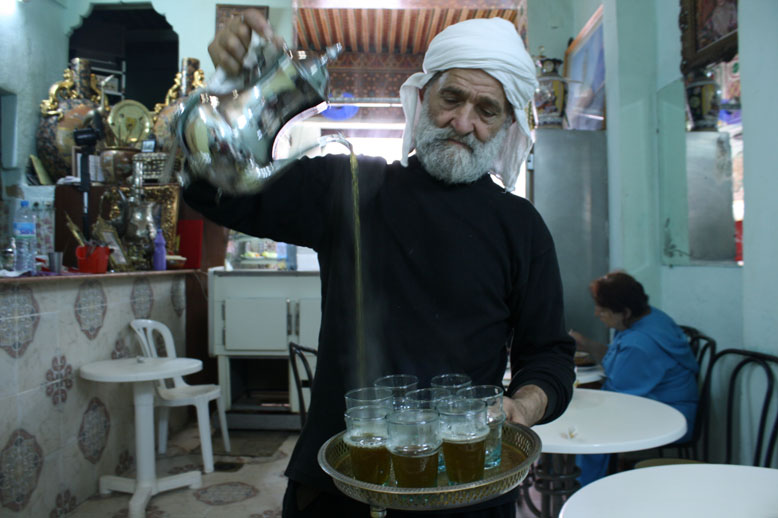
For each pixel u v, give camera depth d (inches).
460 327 40.1
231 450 136.2
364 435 33.5
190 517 101.3
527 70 40.8
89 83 190.5
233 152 31.2
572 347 45.0
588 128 147.9
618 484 46.3
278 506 106.0
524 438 35.5
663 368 93.8
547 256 44.1
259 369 164.7
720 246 101.0
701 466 49.5
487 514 39.0
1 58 168.6
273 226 40.9
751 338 81.7
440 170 40.6
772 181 75.7
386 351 40.0
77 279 106.9
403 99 45.0
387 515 37.4
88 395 110.0
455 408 33.7
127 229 140.3
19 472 89.2
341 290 41.2
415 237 40.8
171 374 102.3
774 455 77.7
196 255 160.9
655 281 123.9
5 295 87.2
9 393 87.4
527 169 134.5
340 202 42.1
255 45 33.3
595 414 71.1
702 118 105.8
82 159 133.8
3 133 175.6
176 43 285.0
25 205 113.0
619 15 123.8
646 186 125.0
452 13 150.6
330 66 171.8
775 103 74.2
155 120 173.3
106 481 111.2
